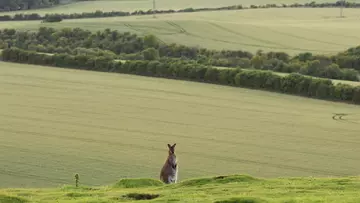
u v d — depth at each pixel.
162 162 91.94
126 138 106.50
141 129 113.00
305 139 105.69
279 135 108.44
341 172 87.19
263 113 125.12
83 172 86.69
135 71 164.88
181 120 119.94
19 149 99.12
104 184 80.50
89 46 198.50
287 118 120.94
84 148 99.88
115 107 131.00
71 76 162.75
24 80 158.62
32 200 45.38
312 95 138.00
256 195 45.47
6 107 130.75
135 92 145.00
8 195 44.94
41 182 81.44
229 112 126.38
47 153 96.62
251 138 106.50
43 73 167.00
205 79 154.50
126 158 94.00
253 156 95.56
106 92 145.00
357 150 98.75
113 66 168.38
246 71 149.88
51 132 110.56
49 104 133.75
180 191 48.38
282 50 184.88
